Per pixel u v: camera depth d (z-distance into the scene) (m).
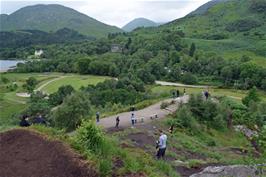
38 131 16.08
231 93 91.38
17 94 109.12
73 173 13.30
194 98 41.81
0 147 14.99
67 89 91.94
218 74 123.06
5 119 68.00
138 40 186.88
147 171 14.95
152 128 30.73
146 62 139.75
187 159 22.73
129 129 28.42
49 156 14.13
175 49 164.00
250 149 33.84
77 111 45.28
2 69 172.38
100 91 86.69
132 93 83.62
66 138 15.56
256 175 17.97
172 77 123.75
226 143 36.12
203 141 33.03
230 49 168.88
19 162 13.95
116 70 129.62
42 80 125.62
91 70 136.12
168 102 45.91
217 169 17.91
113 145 16.78
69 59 159.00
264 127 41.19
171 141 27.41
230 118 43.47
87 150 14.66
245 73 113.44
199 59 135.12
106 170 13.71
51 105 85.12
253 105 52.59
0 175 13.26
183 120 35.62
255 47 168.38
